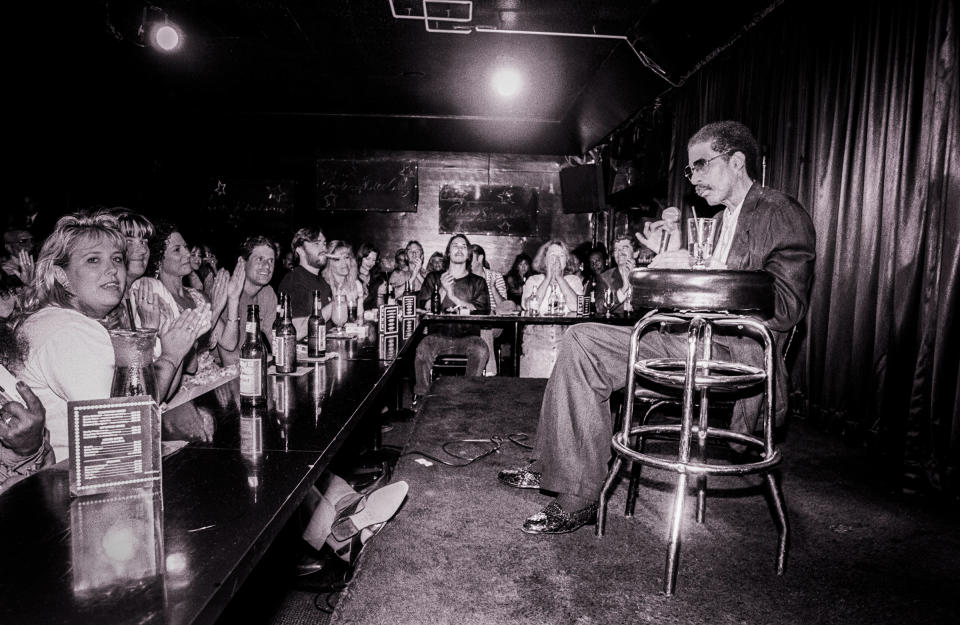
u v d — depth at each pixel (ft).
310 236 12.37
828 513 5.96
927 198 8.20
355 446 9.70
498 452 7.84
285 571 6.26
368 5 14.19
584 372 5.38
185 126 25.62
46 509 2.88
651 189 19.38
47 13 14.61
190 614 2.00
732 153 5.85
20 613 1.99
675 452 7.90
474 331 15.61
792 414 11.11
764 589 4.44
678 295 4.33
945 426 7.64
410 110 23.49
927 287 8.04
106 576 2.24
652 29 14.74
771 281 4.44
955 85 7.75
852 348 9.53
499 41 16.20
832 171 10.43
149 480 3.17
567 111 22.63
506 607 4.14
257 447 3.87
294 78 19.95
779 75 12.22
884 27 9.32
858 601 4.30
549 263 17.52
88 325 4.33
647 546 5.11
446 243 27.22
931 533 5.51
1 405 4.02
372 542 5.19
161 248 8.62
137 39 14.58
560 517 5.38
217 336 9.16
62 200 23.77
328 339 9.70
